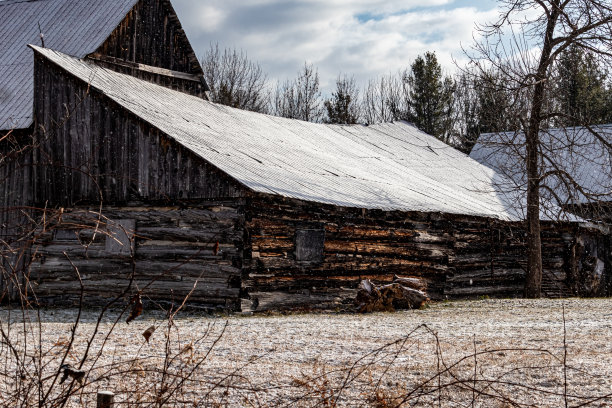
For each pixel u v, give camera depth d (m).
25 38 22.84
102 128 17.42
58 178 17.86
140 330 10.91
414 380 6.96
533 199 22.39
